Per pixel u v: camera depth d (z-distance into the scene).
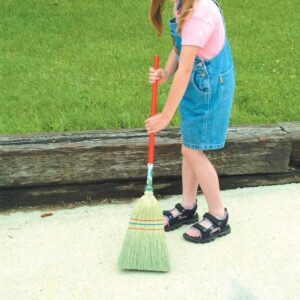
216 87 2.88
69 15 6.29
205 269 2.94
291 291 2.80
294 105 4.25
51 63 4.93
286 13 6.61
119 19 6.20
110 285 2.82
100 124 3.88
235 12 6.58
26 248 3.07
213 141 2.99
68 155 3.36
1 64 4.88
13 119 3.91
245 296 2.77
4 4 6.58
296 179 3.67
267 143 3.53
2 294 2.76
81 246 3.09
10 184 3.35
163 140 3.46
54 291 2.79
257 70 4.91
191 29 2.74
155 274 2.90
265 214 3.37
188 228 3.26
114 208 3.42
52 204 3.44
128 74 4.75
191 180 3.19
